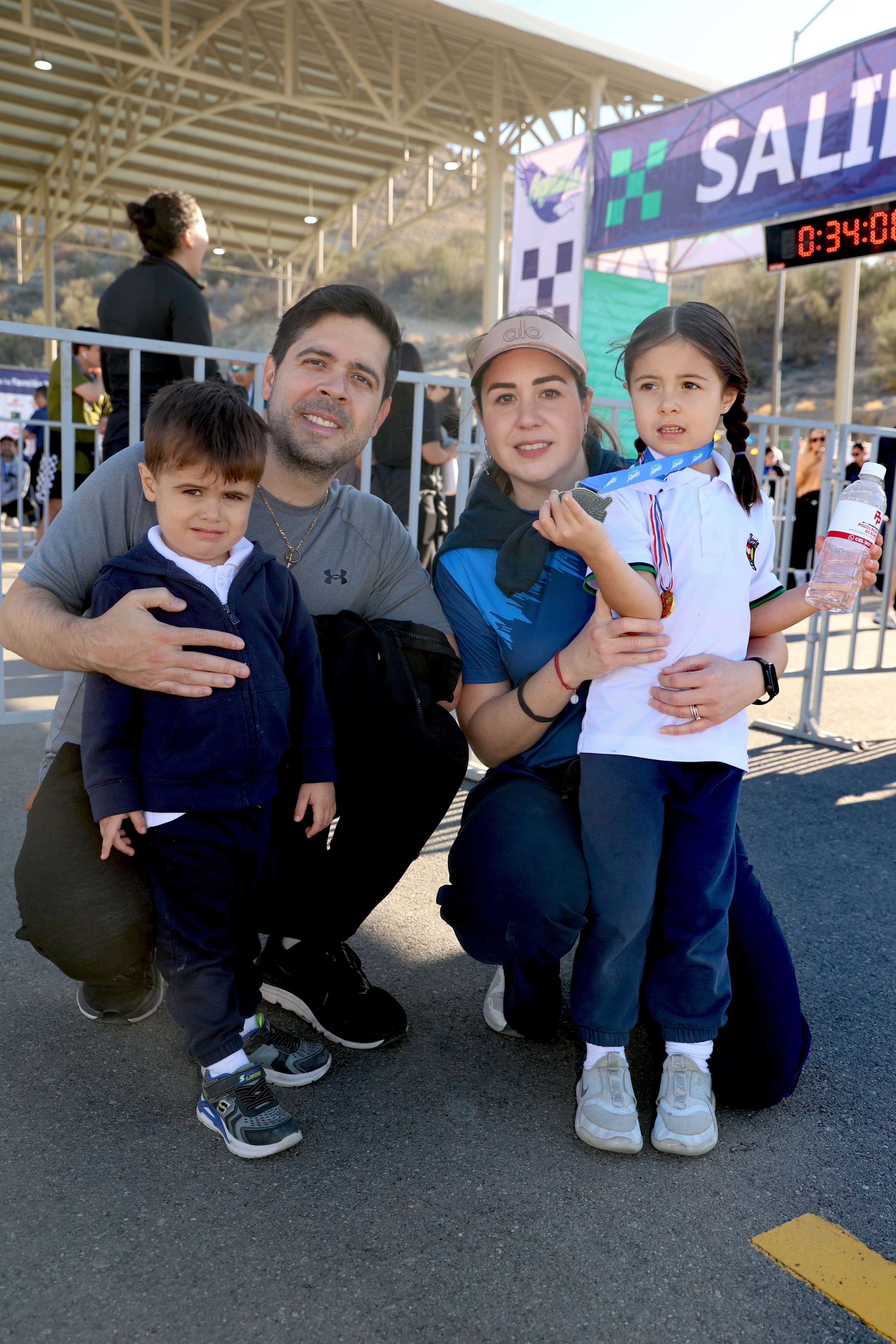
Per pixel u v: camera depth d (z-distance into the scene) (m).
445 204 17.27
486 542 2.15
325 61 13.82
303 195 18.50
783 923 2.81
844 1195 1.71
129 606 1.75
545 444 2.06
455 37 12.66
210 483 1.78
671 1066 1.88
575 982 1.92
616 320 11.34
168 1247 1.52
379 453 5.59
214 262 22.11
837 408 14.91
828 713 5.53
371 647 2.05
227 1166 1.72
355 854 2.11
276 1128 1.75
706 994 1.85
